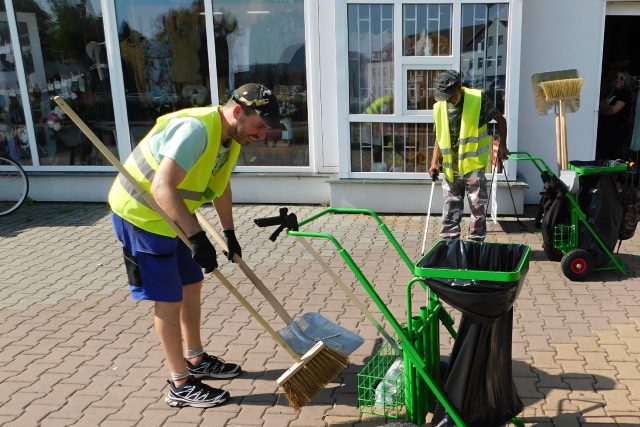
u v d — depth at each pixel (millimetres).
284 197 7457
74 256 5840
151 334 4078
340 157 7004
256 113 2814
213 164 2902
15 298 4781
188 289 3309
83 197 7875
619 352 3643
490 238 6051
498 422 2561
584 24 6719
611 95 7367
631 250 5578
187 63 7477
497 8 6398
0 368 3633
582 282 4812
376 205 7031
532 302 4438
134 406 3201
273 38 7199
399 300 4559
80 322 4293
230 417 3080
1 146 8031
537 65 6883
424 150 6883
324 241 6105
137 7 7359
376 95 6809
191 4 7270
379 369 3266
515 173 6680
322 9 6852
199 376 3451
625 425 2920
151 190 2701
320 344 2932
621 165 4801
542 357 3604
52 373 3564
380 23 6582
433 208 6934
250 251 5840
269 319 4277
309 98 7207
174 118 2805
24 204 7855
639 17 8367
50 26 7598
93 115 7801
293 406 2922
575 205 4832
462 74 6609
